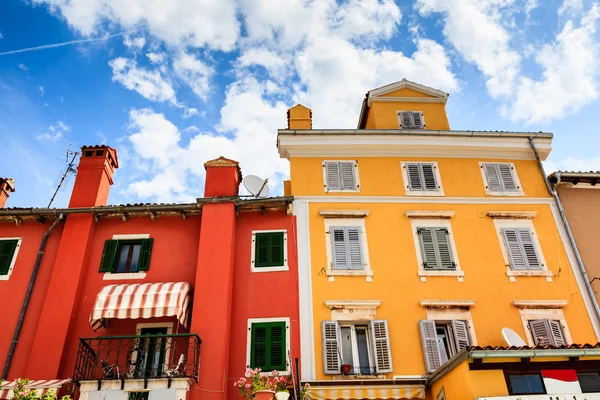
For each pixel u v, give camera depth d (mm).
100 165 17656
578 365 11203
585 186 17750
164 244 16125
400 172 17438
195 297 14352
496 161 17969
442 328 14867
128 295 13828
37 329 14250
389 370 13680
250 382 13469
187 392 12578
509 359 11188
